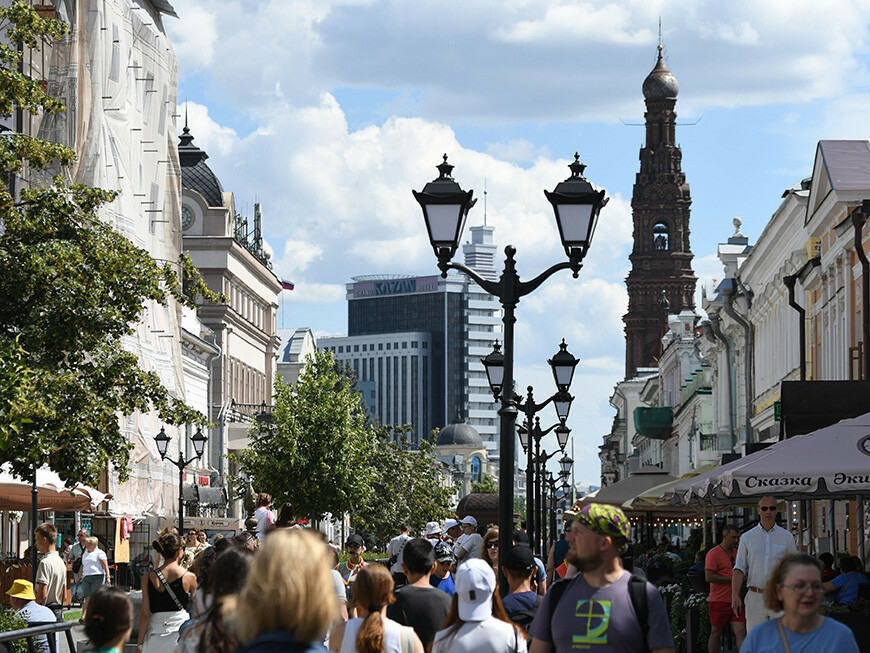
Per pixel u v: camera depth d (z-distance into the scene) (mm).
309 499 80375
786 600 11031
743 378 88000
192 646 12031
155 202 74500
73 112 60094
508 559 16484
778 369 73875
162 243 75562
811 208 59438
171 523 72000
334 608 7270
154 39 73750
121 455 34062
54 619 22250
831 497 32125
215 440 119062
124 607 11484
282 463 79500
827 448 23656
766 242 74500
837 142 55250
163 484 69812
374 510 119688
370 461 120188
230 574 11859
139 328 67188
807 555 11109
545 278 22500
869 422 24703
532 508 50969
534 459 59562
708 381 110312
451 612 12891
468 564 12742
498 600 12992
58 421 31547
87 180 61406
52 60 60156
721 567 25094
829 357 58906
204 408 108500
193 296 37594
